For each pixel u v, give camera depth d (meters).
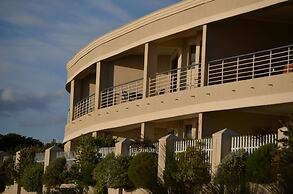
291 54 27.53
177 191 22.88
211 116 28.92
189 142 23.92
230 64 29.67
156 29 33.00
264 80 25.84
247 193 18.84
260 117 29.36
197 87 29.59
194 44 33.28
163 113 31.73
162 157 24.61
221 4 28.52
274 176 18.42
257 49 30.08
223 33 29.58
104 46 39.31
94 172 29.39
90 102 42.28
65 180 33.50
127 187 27.25
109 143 33.03
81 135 42.31
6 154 46.78
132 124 34.88
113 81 40.12
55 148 37.62
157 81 33.66
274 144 19.27
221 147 21.67
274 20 30.03
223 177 19.64
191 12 30.33
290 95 24.61
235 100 27.16
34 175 37.62
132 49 36.00
